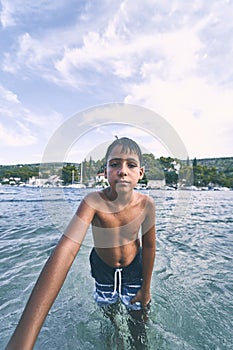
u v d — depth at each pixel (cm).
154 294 283
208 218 743
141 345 204
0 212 798
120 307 245
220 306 260
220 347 201
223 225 648
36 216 739
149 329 224
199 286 304
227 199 1148
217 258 401
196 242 488
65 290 295
